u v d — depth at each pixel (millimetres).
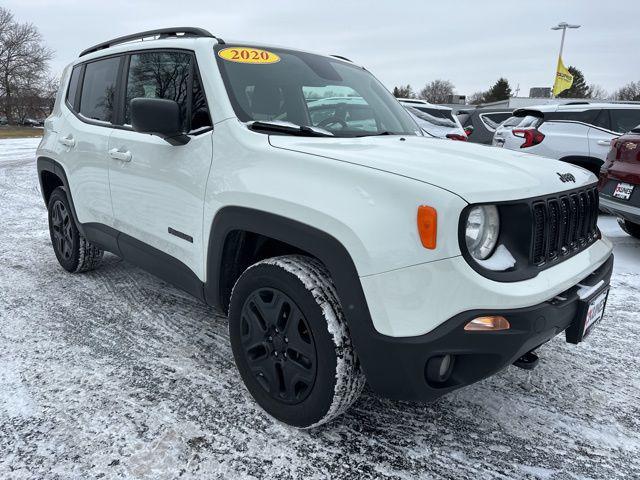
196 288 2582
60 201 3947
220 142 2367
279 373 2154
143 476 1862
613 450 2107
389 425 2223
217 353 2816
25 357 2713
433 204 1673
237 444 2057
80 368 2613
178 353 2807
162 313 3359
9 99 53781
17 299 3543
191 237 2535
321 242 1886
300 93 2738
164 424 2168
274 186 2047
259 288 2156
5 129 45375
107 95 3383
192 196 2479
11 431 2092
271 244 2426
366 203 1801
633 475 1960
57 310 3367
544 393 2531
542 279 1832
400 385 1821
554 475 1947
